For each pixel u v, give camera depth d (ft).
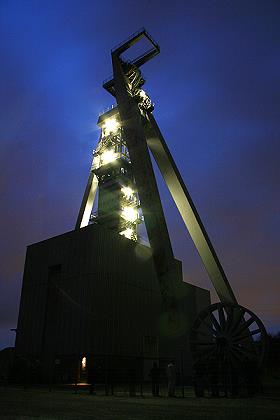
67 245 123.24
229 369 61.41
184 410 41.60
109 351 105.19
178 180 121.90
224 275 111.75
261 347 63.67
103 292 111.14
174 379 61.36
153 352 120.47
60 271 123.85
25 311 126.93
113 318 110.93
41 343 115.44
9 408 43.42
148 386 99.30
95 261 112.88
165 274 96.37
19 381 113.09
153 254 98.27
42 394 66.80
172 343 131.64
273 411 40.73
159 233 98.27
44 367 111.24
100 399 56.08
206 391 74.28
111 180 174.81
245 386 60.54
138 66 134.31
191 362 137.80
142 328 120.06
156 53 131.03
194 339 69.46
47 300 122.21
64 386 93.30
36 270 130.72
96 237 116.57
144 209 101.45
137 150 108.68
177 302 95.14
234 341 65.46
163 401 52.65
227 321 67.77
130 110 115.96
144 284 128.16
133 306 119.65
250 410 41.68
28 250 138.72
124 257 124.06
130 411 40.73
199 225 116.37
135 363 110.52
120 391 77.87
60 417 35.60
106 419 34.42
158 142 124.47
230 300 106.22
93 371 70.54
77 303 110.52
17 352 121.49
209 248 112.78
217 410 41.63
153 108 130.21
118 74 125.29
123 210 169.58
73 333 107.14
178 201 121.39
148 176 103.91
